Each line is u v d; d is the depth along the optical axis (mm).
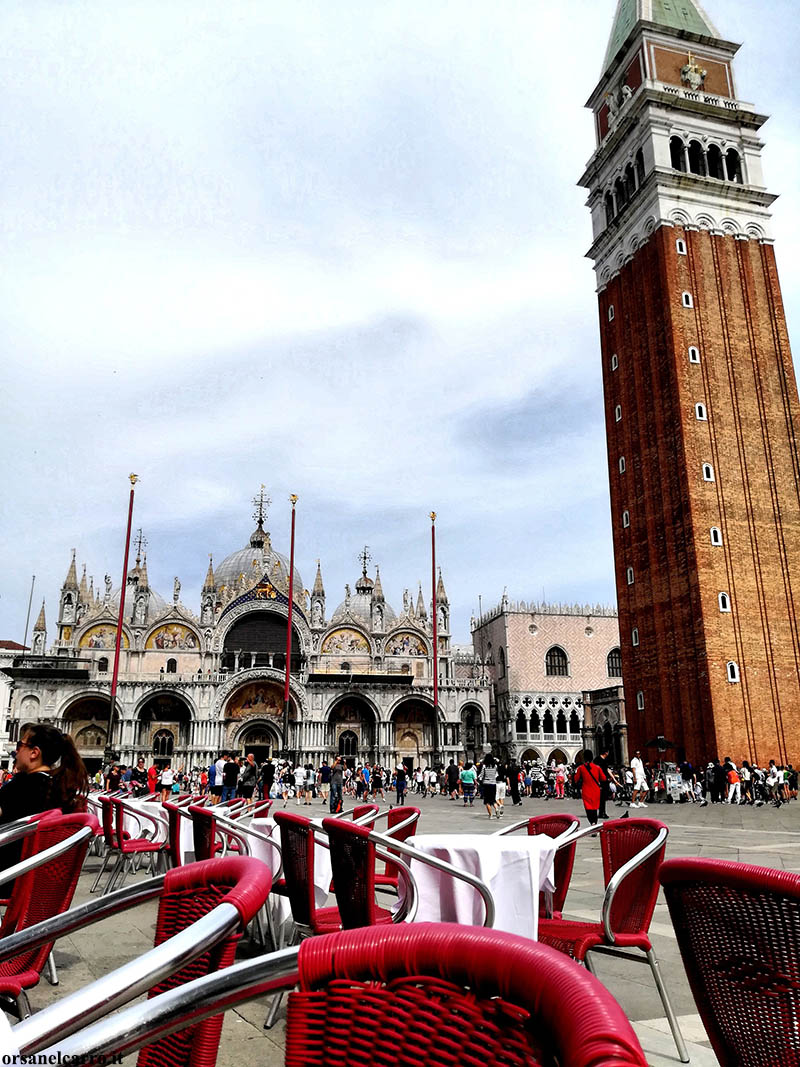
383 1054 2199
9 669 75500
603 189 66750
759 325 58375
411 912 7047
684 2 66500
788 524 54562
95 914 3910
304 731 78750
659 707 53938
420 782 65562
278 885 9461
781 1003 3297
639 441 58750
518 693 93562
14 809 8000
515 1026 2014
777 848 20625
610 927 7266
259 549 101250
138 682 76875
